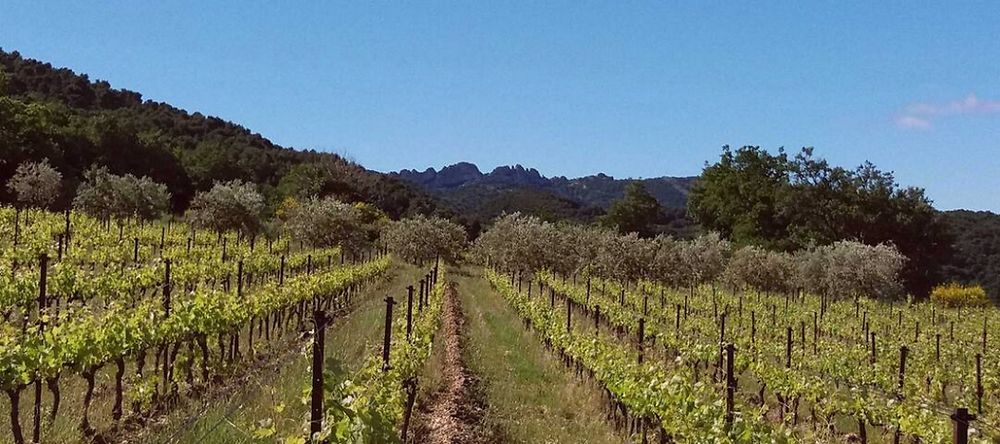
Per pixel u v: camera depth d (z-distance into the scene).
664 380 9.97
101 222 33.25
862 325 24.39
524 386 13.00
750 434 8.21
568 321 15.76
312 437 5.69
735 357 13.98
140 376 9.58
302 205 44.28
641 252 38.31
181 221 42.31
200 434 7.86
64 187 42.19
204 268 20.33
